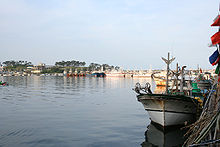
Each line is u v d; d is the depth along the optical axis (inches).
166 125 650.2
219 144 376.8
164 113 636.1
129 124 751.1
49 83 3676.2
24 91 2090.3
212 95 521.7
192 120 708.7
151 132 645.3
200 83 841.5
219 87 474.6
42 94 1807.3
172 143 543.5
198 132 420.5
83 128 688.4
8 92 1972.2
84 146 521.0
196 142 406.6
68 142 548.1
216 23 387.2
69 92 2026.3
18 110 1013.2
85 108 1093.1
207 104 526.9
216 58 436.1
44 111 991.0
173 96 609.3
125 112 987.3
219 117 401.4
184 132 644.1
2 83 2984.7
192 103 650.2
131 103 1296.8
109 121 794.2
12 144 524.1
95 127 702.5
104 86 2977.4
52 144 530.9
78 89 2413.9
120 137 596.1
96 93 1947.6
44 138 576.1
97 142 551.5
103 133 633.6
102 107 1131.9
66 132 639.1
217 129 397.1
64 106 1154.0
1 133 617.0
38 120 794.8
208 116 453.7
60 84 3388.3
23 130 652.7
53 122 765.3
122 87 2797.7
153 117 687.1
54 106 1149.7
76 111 1000.2
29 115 890.7
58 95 1734.7
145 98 655.8
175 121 652.1
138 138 586.2
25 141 549.0
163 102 621.6
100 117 864.9
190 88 888.9
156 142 552.1
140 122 783.1
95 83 3774.6
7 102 1300.4
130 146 522.9
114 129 680.4
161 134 624.1
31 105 1181.1
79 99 1481.3
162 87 2746.1
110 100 1443.2
